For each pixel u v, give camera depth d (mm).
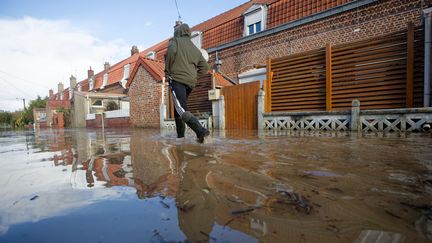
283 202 1000
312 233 745
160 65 11875
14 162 2225
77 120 21688
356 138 3582
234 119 7719
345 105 5793
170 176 1469
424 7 7352
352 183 1253
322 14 9430
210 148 2682
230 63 12875
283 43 10758
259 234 741
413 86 4984
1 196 1169
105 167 1833
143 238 731
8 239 747
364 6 8539
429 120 4312
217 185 1253
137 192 1182
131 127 12508
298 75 6594
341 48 5809
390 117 4723
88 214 929
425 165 1652
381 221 816
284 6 10953
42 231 799
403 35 5039
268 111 7105
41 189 1278
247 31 12211
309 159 1931
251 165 1723
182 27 3307
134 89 12141
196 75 3354
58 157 2482
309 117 5969
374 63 5391
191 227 797
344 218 844
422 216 849
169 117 10703
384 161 1807
